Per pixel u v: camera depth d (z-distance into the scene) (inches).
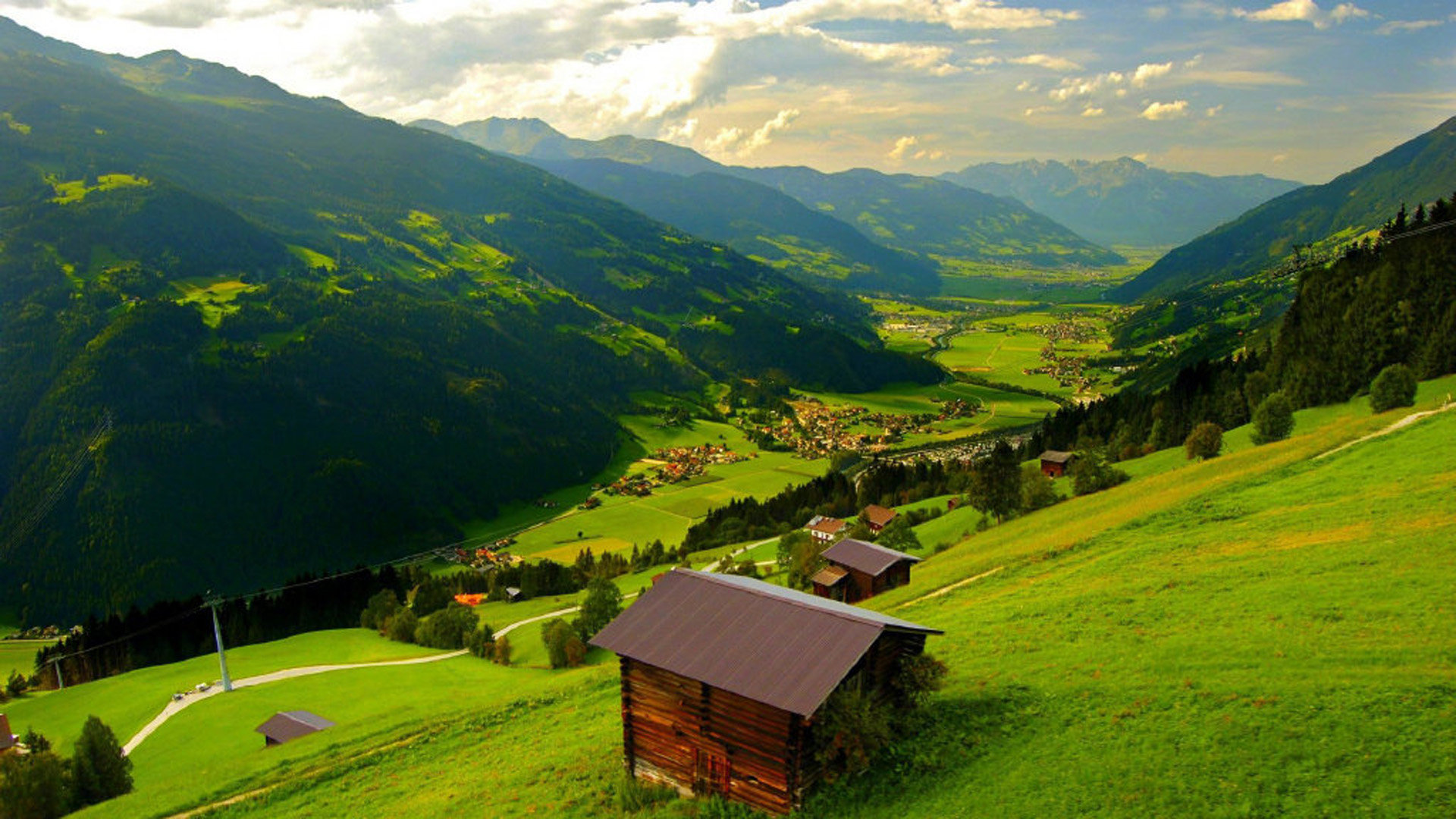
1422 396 3754.9
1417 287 4586.6
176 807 1863.9
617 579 5821.9
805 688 1194.6
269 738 2402.8
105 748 2235.5
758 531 6643.7
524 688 2413.9
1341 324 4975.4
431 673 3508.9
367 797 1718.8
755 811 1250.0
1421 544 1694.1
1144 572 2064.5
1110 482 3772.1
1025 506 3828.7
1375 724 1053.2
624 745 1430.9
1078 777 1116.5
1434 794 911.0
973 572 2662.4
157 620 5492.1
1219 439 3725.4
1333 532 1958.7
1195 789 1025.5
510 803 1466.5
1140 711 1246.3
